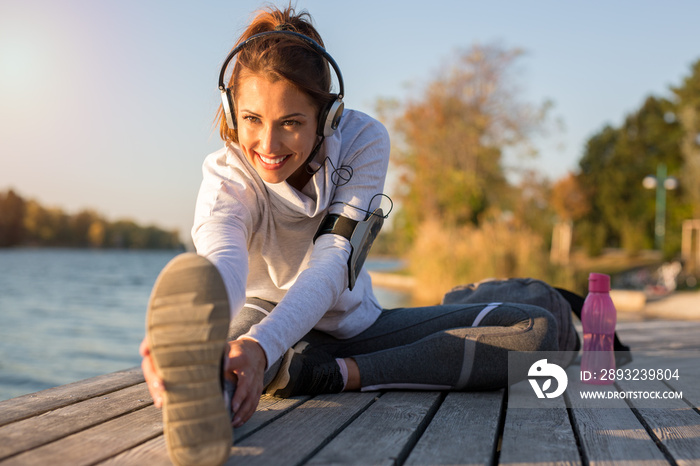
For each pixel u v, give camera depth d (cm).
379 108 2055
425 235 1367
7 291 1523
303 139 136
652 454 117
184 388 94
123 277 2275
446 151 2020
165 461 108
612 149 3862
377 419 138
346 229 148
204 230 139
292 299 130
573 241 3294
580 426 138
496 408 151
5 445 117
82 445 117
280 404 149
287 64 129
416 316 179
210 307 93
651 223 3194
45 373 484
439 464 109
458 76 2081
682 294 1323
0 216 5547
